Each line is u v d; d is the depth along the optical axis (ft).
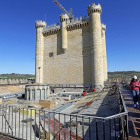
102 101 55.93
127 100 40.06
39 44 148.87
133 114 25.38
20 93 118.83
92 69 116.06
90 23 121.70
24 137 25.17
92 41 117.50
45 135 24.91
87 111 45.83
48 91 96.17
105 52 152.56
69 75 132.05
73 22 133.80
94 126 31.07
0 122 34.50
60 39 141.08
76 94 107.65
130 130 18.53
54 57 142.92
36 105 68.49
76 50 131.23
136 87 31.01
